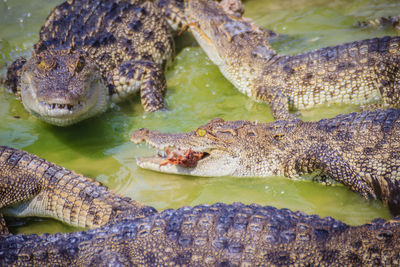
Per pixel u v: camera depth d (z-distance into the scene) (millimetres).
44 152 13023
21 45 18375
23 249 8680
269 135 11656
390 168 10367
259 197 11102
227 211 8656
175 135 12086
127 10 16703
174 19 18344
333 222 8383
